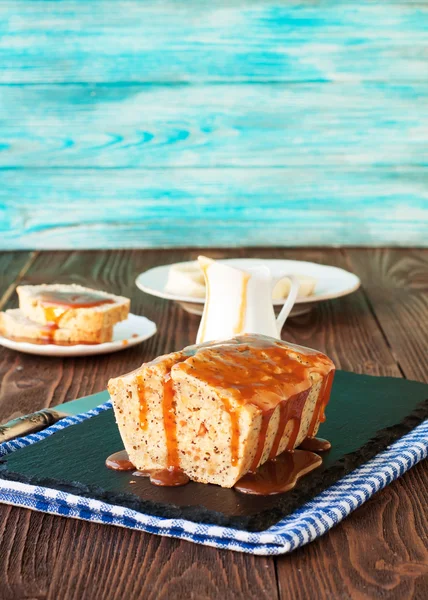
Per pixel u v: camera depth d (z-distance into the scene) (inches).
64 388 45.0
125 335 50.7
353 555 31.3
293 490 33.2
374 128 82.8
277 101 82.4
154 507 32.5
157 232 85.3
